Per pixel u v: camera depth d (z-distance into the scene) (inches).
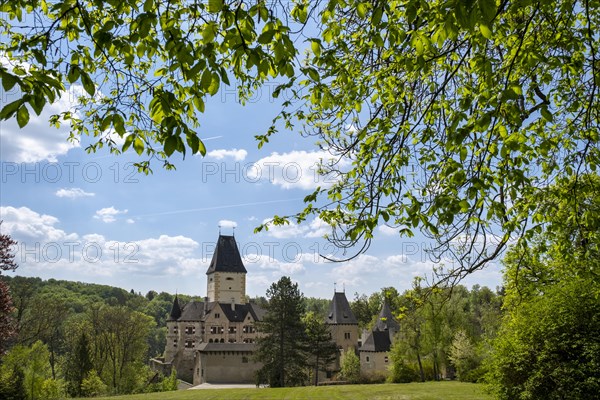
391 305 2984.7
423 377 1861.5
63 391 2084.2
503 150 209.3
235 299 3516.2
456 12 138.9
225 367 2817.4
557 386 570.9
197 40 202.2
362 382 2322.8
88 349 2268.7
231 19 163.3
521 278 576.4
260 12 166.2
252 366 2851.9
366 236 251.0
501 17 223.6
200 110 167.5
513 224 265.9
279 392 1460.4
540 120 271.6
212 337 3282.5
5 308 912.3
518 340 623.8
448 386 1396.4
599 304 575.2
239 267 3580.2
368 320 4515.3
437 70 280.1
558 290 597.3
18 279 2012.8
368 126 284.8
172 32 171.6
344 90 285.9
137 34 175.0
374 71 284.8
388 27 211.2
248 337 3344.0
